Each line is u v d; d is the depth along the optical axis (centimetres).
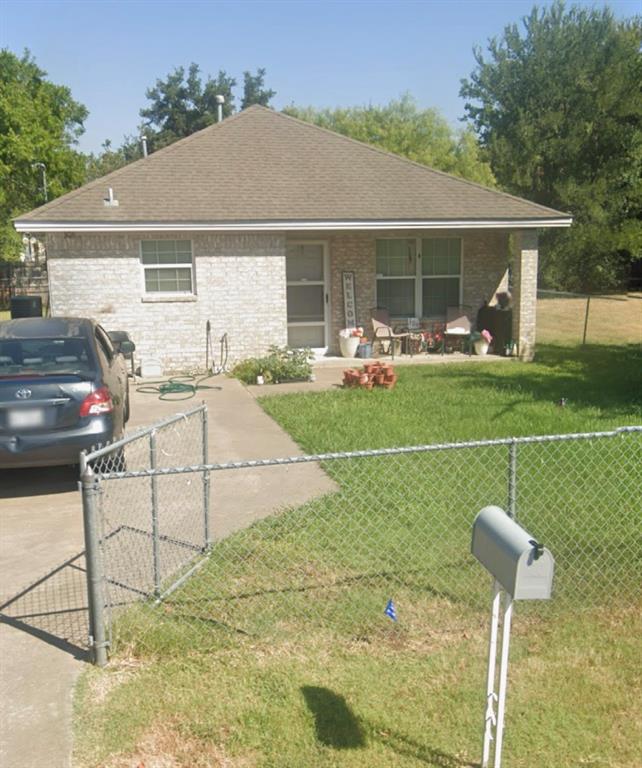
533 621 459
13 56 3884
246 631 445
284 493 705
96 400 727
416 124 4878
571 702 378
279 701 379
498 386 1231
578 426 930
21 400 702
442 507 643
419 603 478
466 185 1595
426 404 1083
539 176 3416
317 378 1351
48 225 1283
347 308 1569
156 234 1361
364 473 745
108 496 704
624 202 3112
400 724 361
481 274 1633
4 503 714
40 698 383
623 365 1486
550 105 3381
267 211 1396
